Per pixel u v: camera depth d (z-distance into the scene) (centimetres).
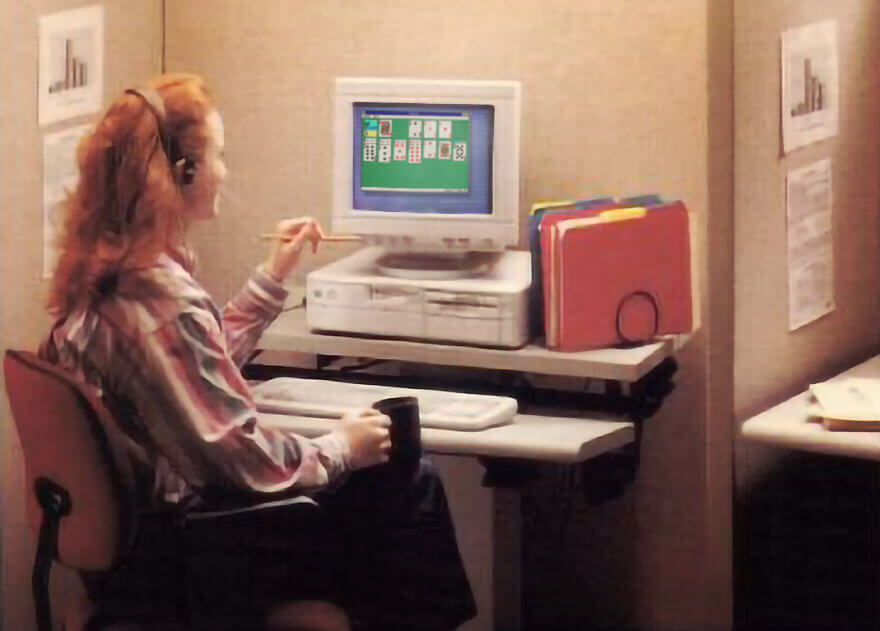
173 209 243
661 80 273
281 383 265
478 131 254
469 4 284
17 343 253
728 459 282
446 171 256
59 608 244
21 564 258
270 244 285
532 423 249
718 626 289
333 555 243
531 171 285
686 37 270
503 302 248
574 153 281
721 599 288
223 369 233
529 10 279
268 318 269
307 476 231
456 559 260
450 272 260
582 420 253
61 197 257
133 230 239
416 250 266
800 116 279
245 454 230
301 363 291
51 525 233
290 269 271
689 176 274
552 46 279
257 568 233
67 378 222
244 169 305
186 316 232
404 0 289
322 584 242
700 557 287
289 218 303
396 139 257
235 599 232
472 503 275
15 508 261
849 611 288
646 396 272
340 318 260
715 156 272
